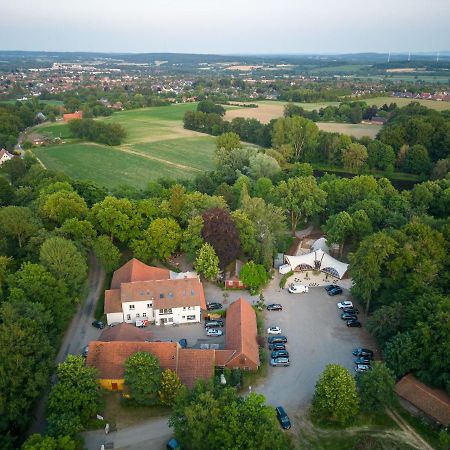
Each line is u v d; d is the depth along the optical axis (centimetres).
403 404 6069
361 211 10081
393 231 8375
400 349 6281
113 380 6294
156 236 9456
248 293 8994
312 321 8062
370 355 7000
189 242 9462
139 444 5531
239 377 6481
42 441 4803
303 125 18425
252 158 14562
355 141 18638
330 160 18038
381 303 7881
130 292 7919
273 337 7494
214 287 9188
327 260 9731
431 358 6022
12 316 6200
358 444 5459
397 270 7594
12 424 5491
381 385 5734
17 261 8400
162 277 8925
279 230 10450
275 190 12056
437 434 5600
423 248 7706
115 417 5947
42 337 6200
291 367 6888
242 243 9662
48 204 10075
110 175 17650
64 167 18625
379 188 11856
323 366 6912
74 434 5281
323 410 5862
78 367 5800
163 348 6500
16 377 5566
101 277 9462
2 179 12038
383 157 16962
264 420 5000
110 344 6531
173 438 5572
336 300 8750
